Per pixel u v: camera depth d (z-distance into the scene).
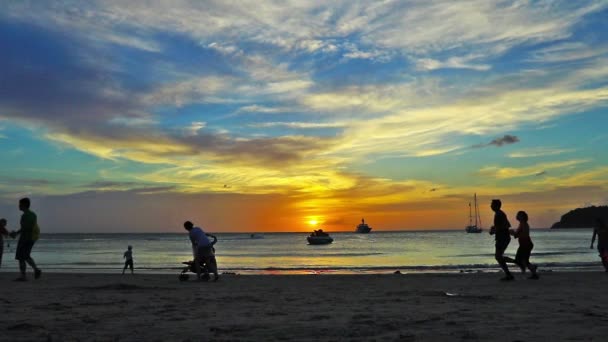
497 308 7.84
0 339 5.61
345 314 7.43
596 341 5.12
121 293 10.75
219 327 6.32
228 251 64.81
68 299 9.50
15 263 36.22
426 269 26.47
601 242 16.59
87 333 5.98
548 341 5.13
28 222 13.74
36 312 7.76
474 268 26.66
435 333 5.72
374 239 147.75
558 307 7.89
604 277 14.23
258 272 25.67
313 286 12.55
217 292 11.05
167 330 6.17
